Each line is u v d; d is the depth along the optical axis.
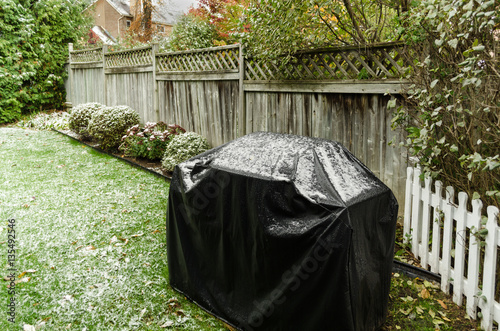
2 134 10.16
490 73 2.67
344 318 2.16
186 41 9.81
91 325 2.74
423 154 3.31
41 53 12.49
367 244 2.38
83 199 5.42
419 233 3.55
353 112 4.55
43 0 12.41
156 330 2.68
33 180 6.34
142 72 8.93
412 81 3.44
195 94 7.37
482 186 2.82
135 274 3.43
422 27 3.07
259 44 5.14
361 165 2.83
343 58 4.50
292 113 5.39
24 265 3.57
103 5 31.86
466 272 3.21
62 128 10.95
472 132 2.89
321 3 4.22
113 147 8.38
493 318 2.58
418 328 2.70
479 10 2.46
